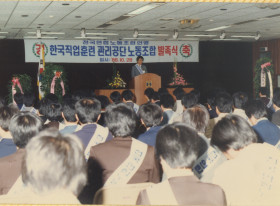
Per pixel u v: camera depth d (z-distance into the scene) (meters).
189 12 8.52
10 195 1.80
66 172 1.13
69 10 7.98
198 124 2.44
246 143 1.74
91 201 2.08
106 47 13.66
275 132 2.81
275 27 11.49
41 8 7.68
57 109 3.59
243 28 11.66
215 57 16.28
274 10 8.32
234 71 16.52
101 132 2.72
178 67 15.98
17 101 5.79
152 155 2.13
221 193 1.39
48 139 1.18
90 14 8.54
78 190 1.19
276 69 15.09
